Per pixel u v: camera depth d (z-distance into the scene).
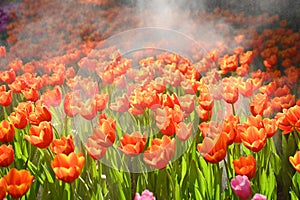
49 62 4.62
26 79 3.11
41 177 2.41
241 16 5.69
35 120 2.45
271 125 2.30
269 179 2.34
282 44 4.65
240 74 3.41
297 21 5.40
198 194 2.29
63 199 2.27
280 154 2.56
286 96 2.75
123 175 2.37
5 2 6.78
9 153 2.21
